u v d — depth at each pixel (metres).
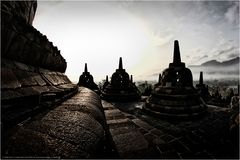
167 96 11.16
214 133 7.51
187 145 6.10
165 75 12.40
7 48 3.45
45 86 4.91
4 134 2.20
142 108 13.06
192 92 11.38
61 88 6.06
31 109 3.16
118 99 17.19
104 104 14.41
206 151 5.57
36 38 4.82
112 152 4.06
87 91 9.86
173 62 12.55
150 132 7.68
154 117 10.77
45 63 6.43
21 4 3.93
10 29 3.26
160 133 7.54
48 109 3.93
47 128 2.81
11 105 2.69
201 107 11.06
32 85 4.04
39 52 5.38
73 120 3.47
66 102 5.20
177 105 10.59
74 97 6.64
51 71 7.27
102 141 3.61
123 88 18.16
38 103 3.66
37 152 2.12
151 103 12.00
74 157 2.40
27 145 2.17
